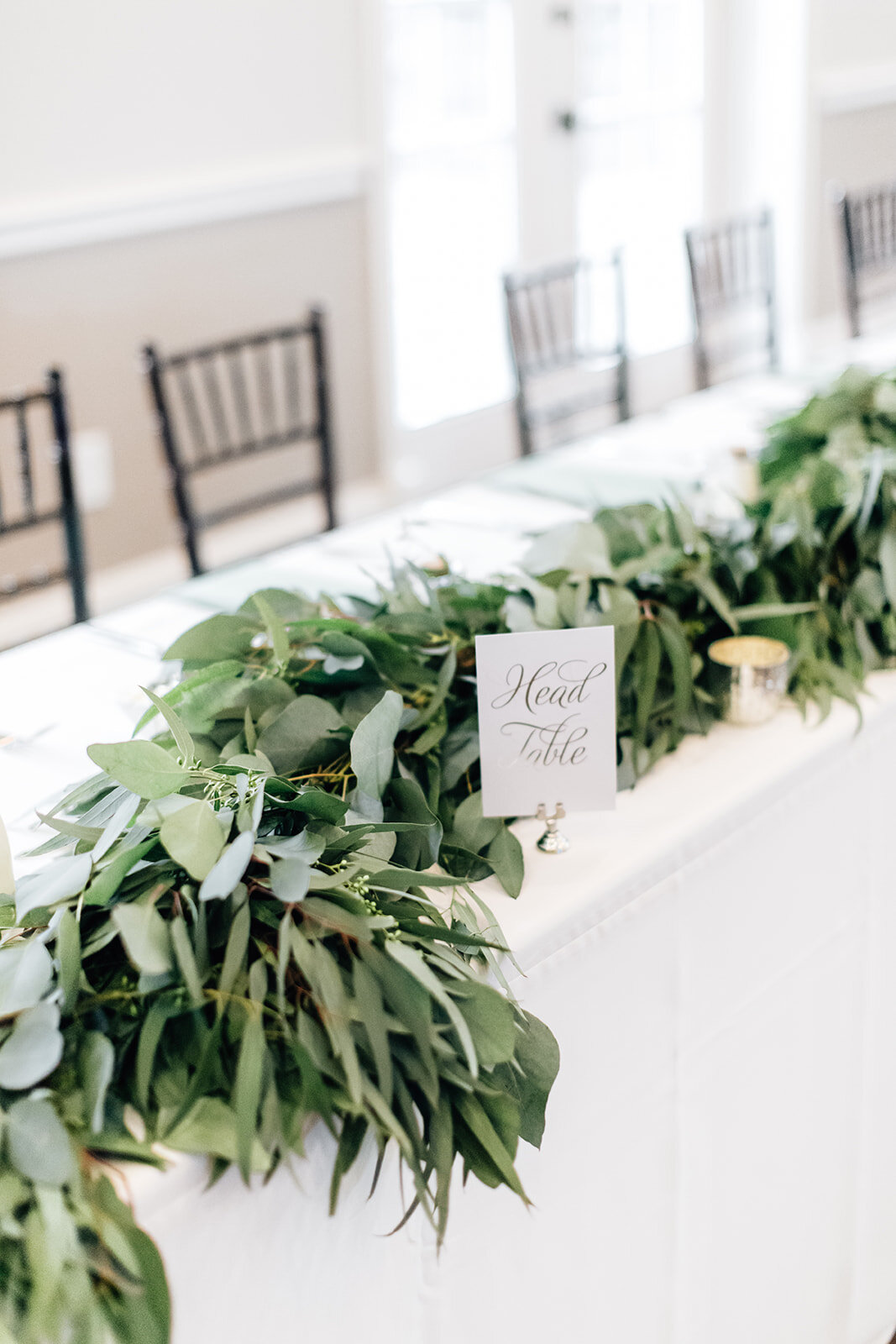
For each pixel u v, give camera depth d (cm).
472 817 96
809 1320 134
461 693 106
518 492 192
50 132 280
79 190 288
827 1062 128
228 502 339
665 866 100
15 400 210
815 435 150
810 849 118
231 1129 69
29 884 77
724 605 116
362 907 74
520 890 94
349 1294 81
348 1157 71
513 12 370
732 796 107
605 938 97
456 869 95
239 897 74
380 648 102
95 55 283
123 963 76
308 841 78
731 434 212
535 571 116
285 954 69
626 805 106
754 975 115
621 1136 103
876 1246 140
